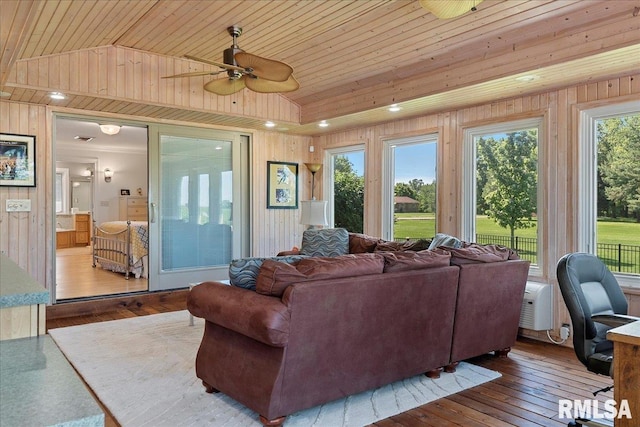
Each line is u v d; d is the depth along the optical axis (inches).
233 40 163.0
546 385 123.6
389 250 187.3
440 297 124.5
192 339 161.6
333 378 102.8
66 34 150.3
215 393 115.0
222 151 246.7
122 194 436.1
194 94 202.2
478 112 193.3
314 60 187.9
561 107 165.5
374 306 108.4
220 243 247.4
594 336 88.7
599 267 99.7
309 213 234.1
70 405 30.1
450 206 204.1
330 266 102.3
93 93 175.0
